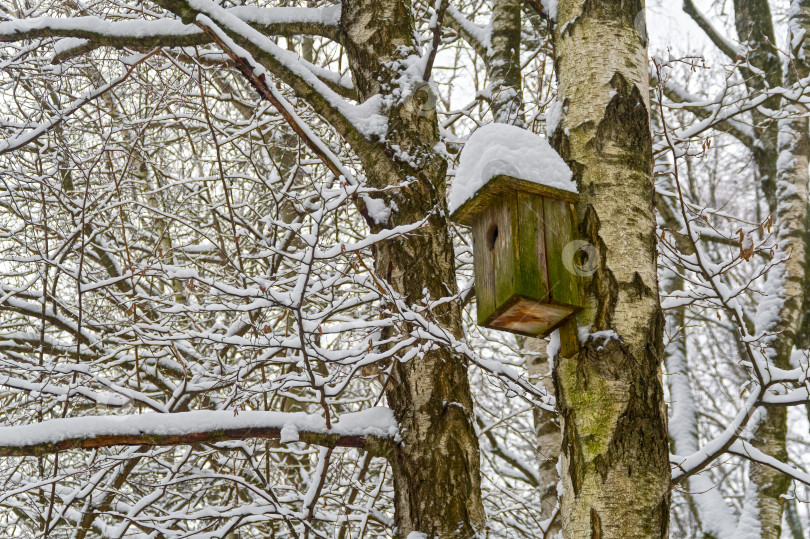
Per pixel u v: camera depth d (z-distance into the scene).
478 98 6.39
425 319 3.90
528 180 3.04
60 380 5.14
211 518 4.68
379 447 3.85
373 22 4.52
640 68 3.27
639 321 2.91
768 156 7.96
